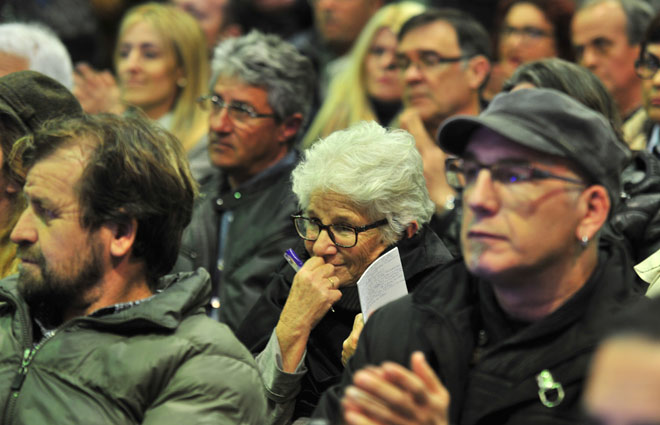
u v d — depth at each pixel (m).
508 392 3.95
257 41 8.99
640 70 8.30
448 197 8.73
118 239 4.99
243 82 8.79
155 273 5.17
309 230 6.28
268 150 8.90
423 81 9.41
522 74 7.13
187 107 10.99
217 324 5.07
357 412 3.60
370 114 11.02
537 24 10.47
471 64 9.43
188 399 4.71
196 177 9.73
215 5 13.67
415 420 3.54
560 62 7.16
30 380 4.84
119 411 4.69
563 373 3.92
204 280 5.19
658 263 5.85
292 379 5.97
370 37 11.08
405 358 4.25
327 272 6.13
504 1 11.02
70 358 4.80
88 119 5.14
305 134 11.23
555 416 3.88
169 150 5.15
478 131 4.13
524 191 3.97
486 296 4.23
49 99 6.30
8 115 6.08
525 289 4.06
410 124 9.23
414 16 9.69
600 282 4.07
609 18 9.54
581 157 3.95
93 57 14.21
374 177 6.00
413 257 6.12
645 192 7.11
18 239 4.98
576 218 4.00
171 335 4.86
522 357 3.99
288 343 6.05
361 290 5.48
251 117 8.78
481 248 4.02
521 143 3.93
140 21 11.15
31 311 5.16
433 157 9.02
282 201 8.53
